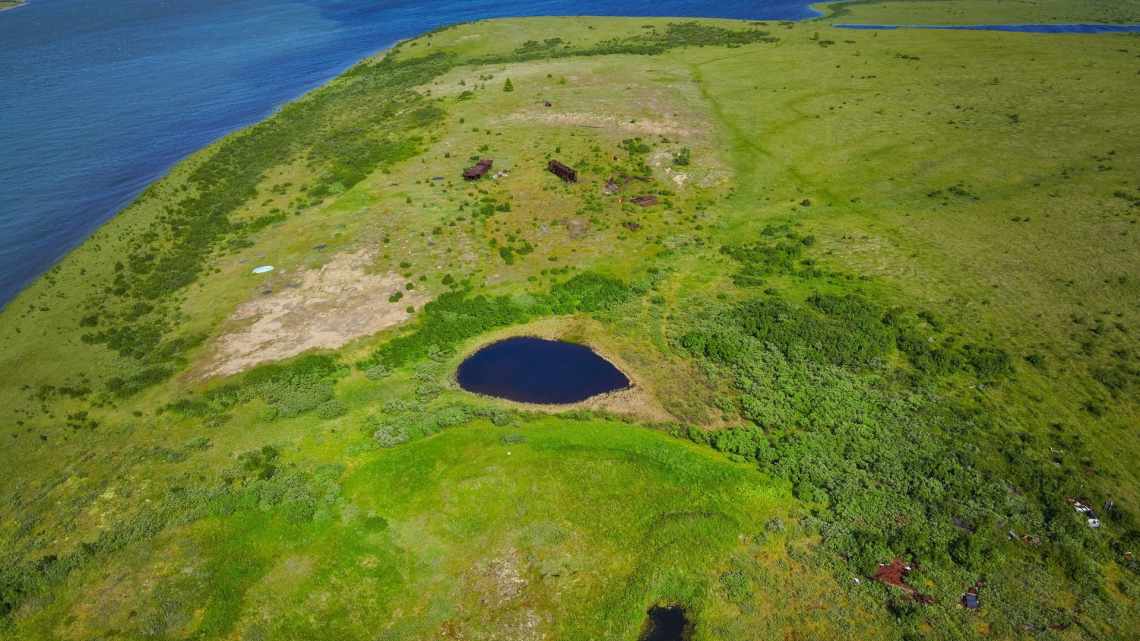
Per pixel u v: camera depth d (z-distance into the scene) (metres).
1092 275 48.41
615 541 31.14
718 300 48.91
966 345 42.62
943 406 37.91
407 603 28.75
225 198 68.44
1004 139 71.06
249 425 39.03
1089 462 33.88
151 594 29.44
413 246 56.88
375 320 48.03
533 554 30.70
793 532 31.11
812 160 70.25
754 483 33.84
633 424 38.47
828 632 26.95
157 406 40.97
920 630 26.78
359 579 29.77
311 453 36.91
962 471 33.59
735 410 39.00
